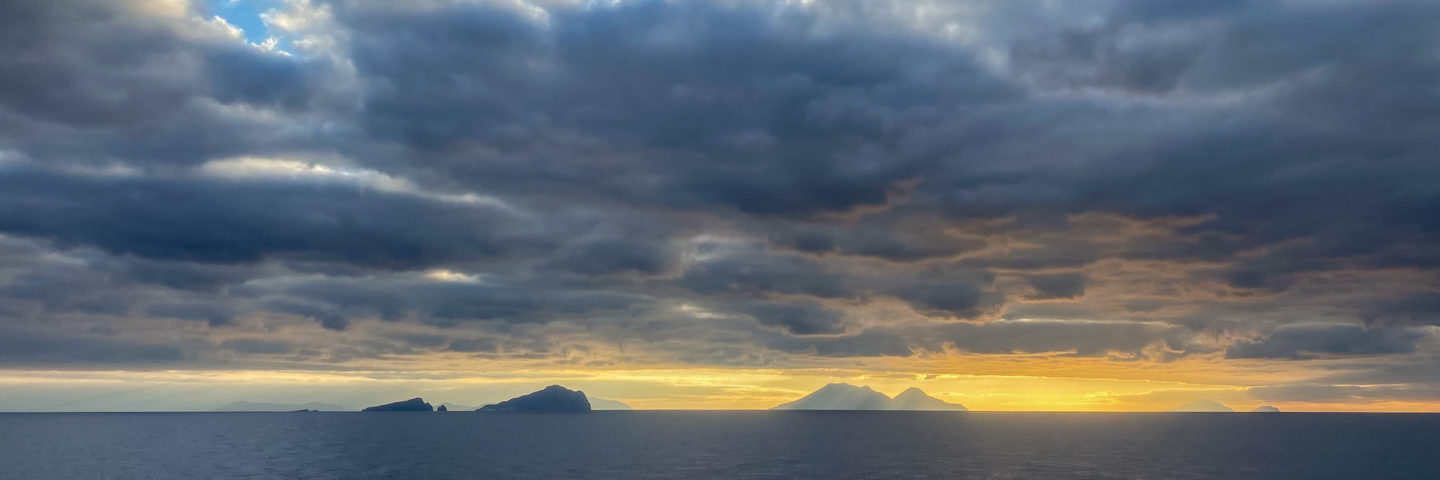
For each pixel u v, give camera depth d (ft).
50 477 497.05
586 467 542.57
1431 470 539.70
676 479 472.44
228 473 513.04
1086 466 552.41
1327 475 510.58
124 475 505.25
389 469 532.32
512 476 489.26
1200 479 481.05
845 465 558.56
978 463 576.20
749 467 543.80
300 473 512.22
